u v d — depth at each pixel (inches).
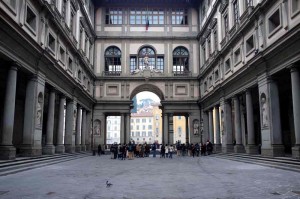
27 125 784.9
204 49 1616.6
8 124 658.2
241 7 1036.5
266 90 835.4
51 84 932.6
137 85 1668.3
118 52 1720.0
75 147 1295.5
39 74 826.8
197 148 1347.2
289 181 461.4
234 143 1314.0
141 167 749.3
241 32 1007.6
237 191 379.6
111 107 1646.2
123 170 666.2
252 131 974.4
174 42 1721.2
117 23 1740.9
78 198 335.3
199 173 598.2
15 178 500.7
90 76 1565.0
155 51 1708.9
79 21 1312.7
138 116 4471.0
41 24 838.5
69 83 1125.7
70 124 1179.9
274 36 799.1
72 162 889.5
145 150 1370.6
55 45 958.4
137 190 390.9
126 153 1223.5
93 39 1670.8
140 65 1706.4
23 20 723.4
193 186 423.8
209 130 1515.7
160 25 1737.2
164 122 1652.3
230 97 1163.3
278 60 772.6
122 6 1747.0
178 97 1662.2
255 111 1300.4
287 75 853.2
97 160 1032.8
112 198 337.1
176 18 1755.7
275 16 815.1
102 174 579.5
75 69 1221.1
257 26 892.6
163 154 1283.2
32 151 779.4
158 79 1667.1
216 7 1336.1
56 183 448.8
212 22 1387.8
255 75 912.3
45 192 370.9
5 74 855.1
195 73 1688.0
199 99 1610.5
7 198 332.5
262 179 488.7
